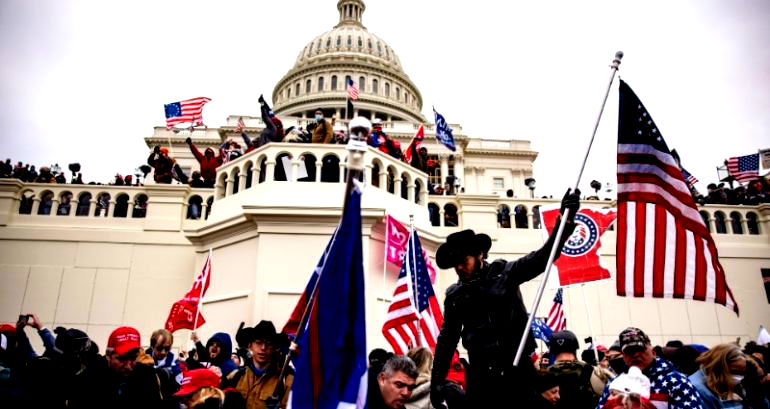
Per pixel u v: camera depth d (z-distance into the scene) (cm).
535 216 1711
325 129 1443
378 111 7175
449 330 416
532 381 382
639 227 521
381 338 1195
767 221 1741
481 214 1641
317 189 1331
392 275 1273
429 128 6309
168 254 1527
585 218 1112
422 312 880
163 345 705
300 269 1229
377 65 7675
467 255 416
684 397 421
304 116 7112
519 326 393
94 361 516
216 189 1501
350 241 372
